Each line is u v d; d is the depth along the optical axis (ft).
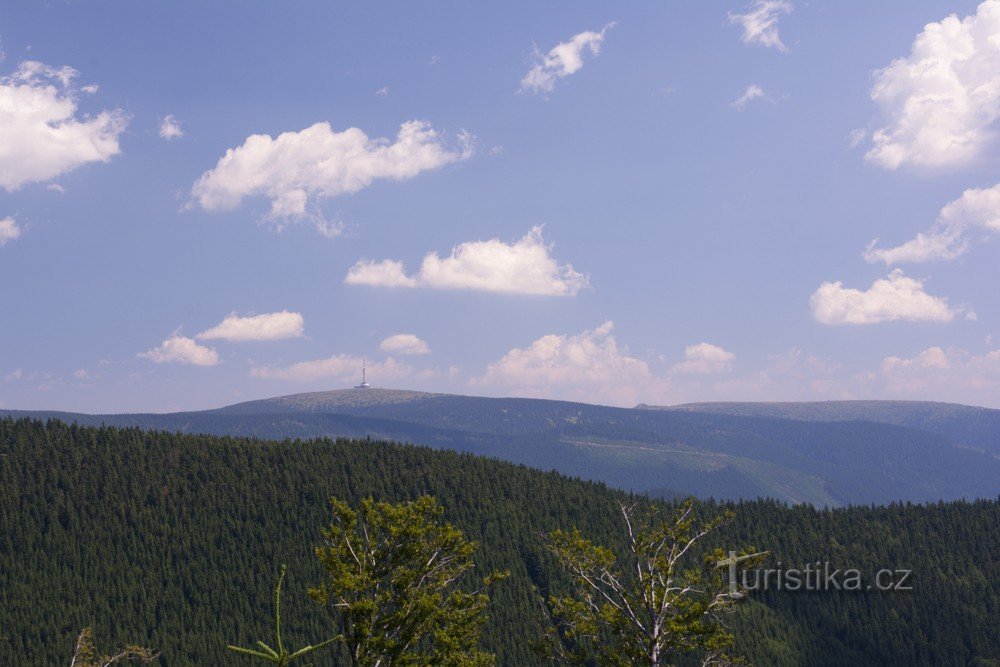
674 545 184.03
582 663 184.85
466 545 171.32
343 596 156.46
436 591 168.35
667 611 181.88
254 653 45.19
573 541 186.50
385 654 159.63
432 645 172.35
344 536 163.43
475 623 175.22
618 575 186.39
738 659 186.29
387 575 166.30
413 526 163.63
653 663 176.96
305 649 46.06
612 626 181.98
